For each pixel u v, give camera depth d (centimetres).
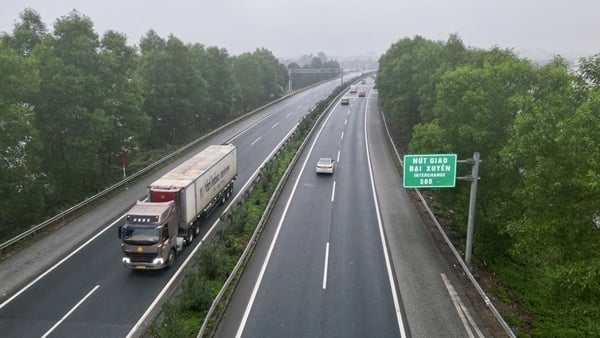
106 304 1997
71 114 3444
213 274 2211
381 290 2147
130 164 4556
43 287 2145
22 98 3123
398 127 6806
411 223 3066
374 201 3506
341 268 2380
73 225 2938
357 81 16075
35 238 2733
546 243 1589
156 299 2048
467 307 2011
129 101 3981
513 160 2125
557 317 2150
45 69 3381
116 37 3984
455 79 2686
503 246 2659
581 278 1414
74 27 3684
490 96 2422
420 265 2430
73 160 3562
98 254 2522
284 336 1770
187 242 2652
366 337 1762
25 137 3020
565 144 1483
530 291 2409
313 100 10281
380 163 4712
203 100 5838
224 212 3216
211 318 1866
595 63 1625
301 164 4647
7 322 1842
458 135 2547
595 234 1480
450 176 2373
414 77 4975
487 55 3516
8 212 3147
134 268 2311
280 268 2375
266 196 3522
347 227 2970
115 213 3150
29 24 3662
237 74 8888
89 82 3578
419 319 1897
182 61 5494
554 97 1911
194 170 2930
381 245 2691
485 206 2556
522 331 1912
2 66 2864
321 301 2042
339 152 5200
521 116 1836
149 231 2247
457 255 2498
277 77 11088
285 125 6850
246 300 2045
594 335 1970
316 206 3378
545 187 1598
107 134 3781
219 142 5544
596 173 1368
